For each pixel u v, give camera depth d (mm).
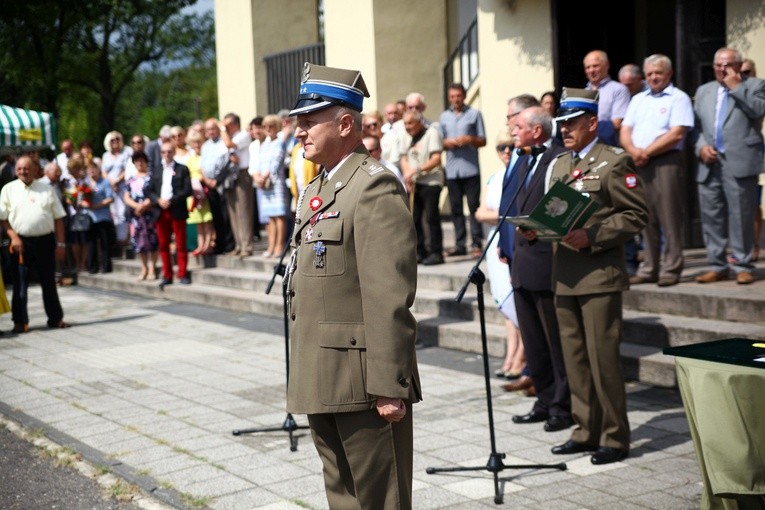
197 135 13578
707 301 7395
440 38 14953
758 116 7602
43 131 12281
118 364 8641
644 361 7051
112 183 15258
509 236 6434
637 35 11445
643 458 5422
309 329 3602
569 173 5551
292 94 17250
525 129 6004
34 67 21859
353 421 3541
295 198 10922
